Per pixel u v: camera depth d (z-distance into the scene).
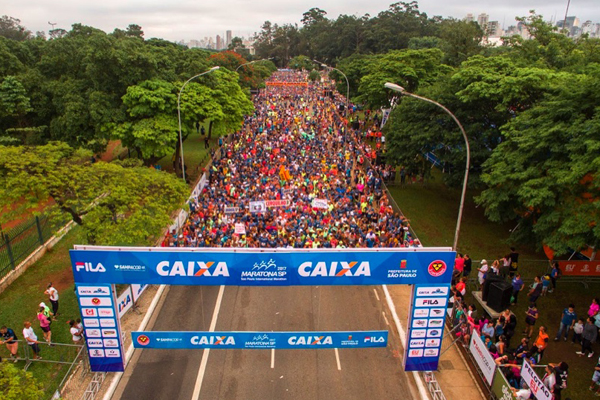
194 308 21.42
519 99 27.33
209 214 29.20
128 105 33.28
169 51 44.66
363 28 144.38
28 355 17.31
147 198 21.02
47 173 19.78
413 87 55.53
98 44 32.84
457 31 72.75
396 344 19.03
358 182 37.34
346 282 14.80
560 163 20.41
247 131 60.50
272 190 33.34
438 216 32.59
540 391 13.45
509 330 17.75
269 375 17.02
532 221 23.22
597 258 23.23
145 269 14.46
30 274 23.50
